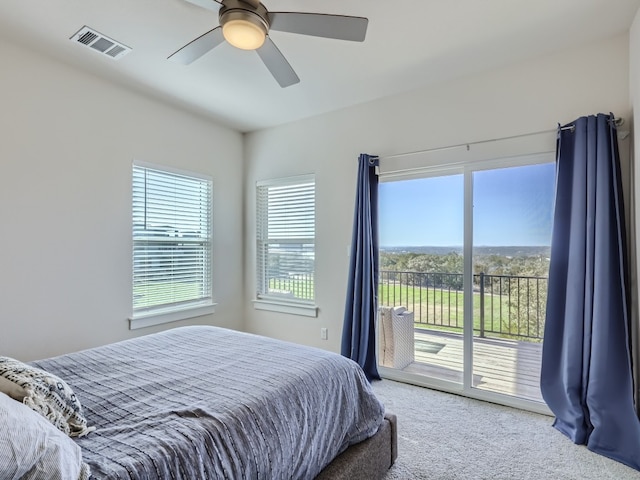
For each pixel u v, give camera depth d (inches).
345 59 99.5
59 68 100.2
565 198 90.8
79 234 105.0
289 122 150.3
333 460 60.9
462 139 110.7
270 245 159.5
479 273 109.7
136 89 118.3
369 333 124.6
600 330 81.2
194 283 143.6
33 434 32.3
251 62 100.6
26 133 93.9
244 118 146.0
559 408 88.8
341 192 136.2
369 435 67.2
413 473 71.5
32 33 87.0
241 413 47.9
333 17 61.9
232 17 60.6
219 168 152.6
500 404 103.8
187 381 58.4
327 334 139.6
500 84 104.4
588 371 82.6
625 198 86.8
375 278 126.0
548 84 97.3
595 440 79.2
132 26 84.1
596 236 83.5
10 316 91.2
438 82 114.3
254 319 161.8
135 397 52.7
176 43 91.0
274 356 71.0
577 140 88.0
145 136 123.2
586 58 92.3
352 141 133.6
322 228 141.1
